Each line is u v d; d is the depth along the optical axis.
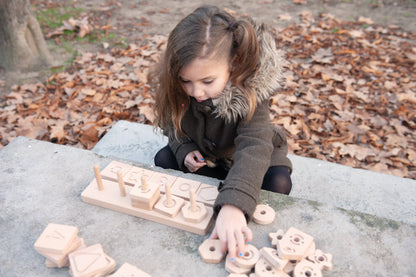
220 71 1.28
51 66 3.86
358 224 1.23
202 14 1.29
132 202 1.27
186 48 1.22
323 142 2.80
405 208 1.86
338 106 3.15
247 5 5.46
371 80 3.56
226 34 1.27
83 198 1.35
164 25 4.89
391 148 2.74
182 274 1.10
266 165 1.33
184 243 1.19
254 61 1.30
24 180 1.46
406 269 1.09
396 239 1.18
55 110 3.18
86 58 4.00
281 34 4.50
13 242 1.21
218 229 1.15
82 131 2.93
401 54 4.00
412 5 5.29
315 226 1.23
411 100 3.22
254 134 1.41
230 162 1.84
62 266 1.12
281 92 3.35
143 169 1.47
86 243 1.20
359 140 2.82
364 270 1.09
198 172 1.86
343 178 2.05
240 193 1.21
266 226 1.23
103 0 5.53
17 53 3.69
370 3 5.39
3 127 2.99
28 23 3.69
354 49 4.11
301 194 1.96
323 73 3.62
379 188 1.98
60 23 4.75
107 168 1.48
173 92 1.43
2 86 3.56
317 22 4.82
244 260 1.09
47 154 1.60
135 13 5.21
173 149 1.79
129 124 2.53
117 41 4.43
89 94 3.35
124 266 1.08
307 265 1.07
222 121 1.58
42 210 1.33
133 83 3.57
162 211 1.24
